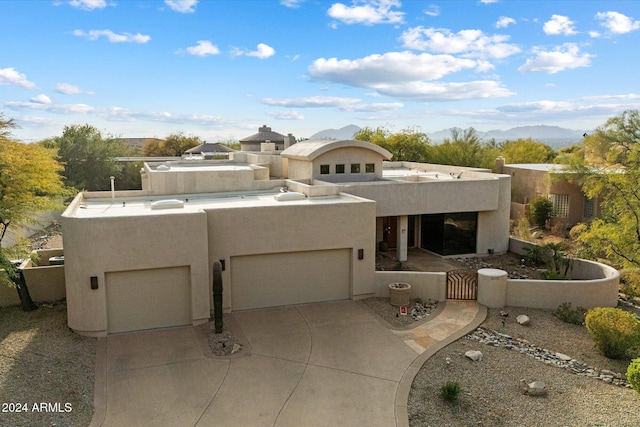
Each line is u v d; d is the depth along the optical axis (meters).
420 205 29.16
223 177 28.67
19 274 21.02
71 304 18.66
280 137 60.19
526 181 47.19
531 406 14.18
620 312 18.09
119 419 13.47
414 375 15.88
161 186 27.50
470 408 14.06
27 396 14.08
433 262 29.47
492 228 31.39
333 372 16.09
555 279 24.97
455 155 63.25
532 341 18.89
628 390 15.34
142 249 18.94
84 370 16.03
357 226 22.75
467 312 21.53
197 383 15.38
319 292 22.77
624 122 34.00
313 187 26.48
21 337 18.06
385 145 67.38
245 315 21.06
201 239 19.69
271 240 21.45
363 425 13.27
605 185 27.92
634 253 24.77
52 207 22.81
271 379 15.65
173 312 19.88
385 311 21.55
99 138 59.56
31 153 21.70
